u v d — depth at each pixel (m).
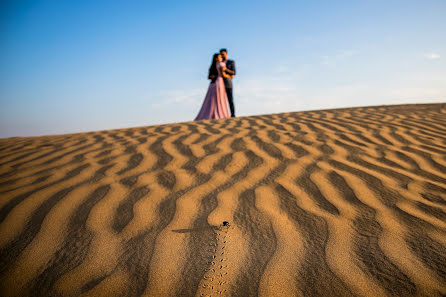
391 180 1.82
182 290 0.91
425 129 3.45
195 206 1.49
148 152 2.63
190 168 2.12
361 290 0.89
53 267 1.03
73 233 1.25
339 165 2.12
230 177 1.91
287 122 4.10
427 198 1.55
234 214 1.40
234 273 0.98
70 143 3.34
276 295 0.88
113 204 1.53
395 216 1.35
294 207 1.46
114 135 3.75
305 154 2.41
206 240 1.17
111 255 1.09
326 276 0.95
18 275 0.99
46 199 1.61
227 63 7.19
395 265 1.00
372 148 2.61
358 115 4.68
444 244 1.11
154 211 1.44
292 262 1.03
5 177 2.10
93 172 2.11
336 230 1.23
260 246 1.13
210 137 3.16
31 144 3.44
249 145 2.74
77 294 0.90
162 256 1.08
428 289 0.88
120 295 0.89
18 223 1.35
